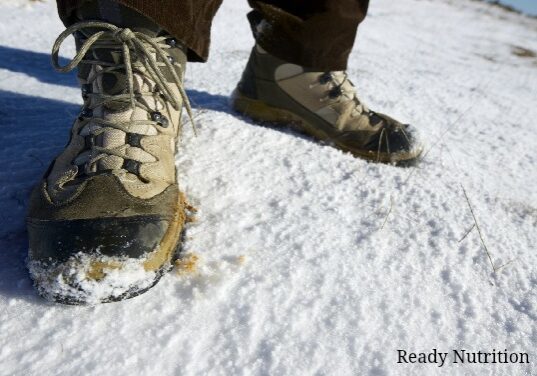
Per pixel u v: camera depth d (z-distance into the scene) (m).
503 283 0.37
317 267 0.35
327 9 0.49
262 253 0.36
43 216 0.29
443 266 0.38
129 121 0.34
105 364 0.25
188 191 0.41
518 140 0.79
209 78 0.79
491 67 1.68
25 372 0.24
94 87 0.35
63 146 0.46
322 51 0.52
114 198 0.30
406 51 1.65
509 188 0.57
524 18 4.22
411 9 3.45
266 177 0.46
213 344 0.27
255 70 0.56
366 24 2.17
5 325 0.27
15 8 1.09
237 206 0.41
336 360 0.28
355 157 0.55
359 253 0.38
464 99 1.04
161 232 0.30
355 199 0.46
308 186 0.46
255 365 0.27
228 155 0.48
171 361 0.26
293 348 0.28
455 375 0.28
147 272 0.29
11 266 0.31
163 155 0.35
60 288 0.27
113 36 0.33
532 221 0.49
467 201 0.48
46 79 0.67
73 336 0.26
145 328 0.28
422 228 0.43
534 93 1.32
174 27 0.35
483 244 0.42
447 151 0.66
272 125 0.59
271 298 0.32
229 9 1.63
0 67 0.70
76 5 0.33
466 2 4.56
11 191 0.38
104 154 0.32
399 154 0.54
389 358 0.29
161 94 0.37
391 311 0.32
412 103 0.91
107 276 0.27
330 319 0.31
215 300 0.30
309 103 0.55
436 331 0.32
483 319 0.33
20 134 0.48
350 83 0.56
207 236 0.36
